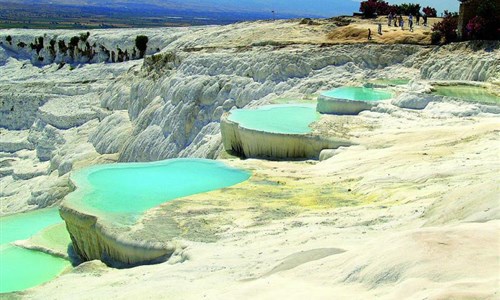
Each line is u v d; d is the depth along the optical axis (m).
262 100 38.22
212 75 42.53
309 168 21.53
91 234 16.45
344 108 28.91
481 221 10.35
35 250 18.25
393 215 13.79
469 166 17.25
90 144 48.81
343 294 8.16
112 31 79.88
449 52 36.91
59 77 74.38
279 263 10.70
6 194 46.62
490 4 37.12
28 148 56.47
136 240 14.62
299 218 15.23
